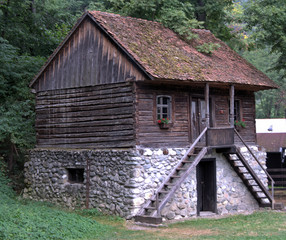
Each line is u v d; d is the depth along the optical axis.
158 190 16.53
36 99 21.20
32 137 22.22
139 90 17.42
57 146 20.11
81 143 19.12
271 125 32.75
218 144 18.47
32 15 28.56
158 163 17.41
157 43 19.19
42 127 20.86
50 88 20.55
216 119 20.69
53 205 19.34
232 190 20.53
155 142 17.72
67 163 19.19
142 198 16.77
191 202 18.67
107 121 18.16
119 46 17.53
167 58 18.16
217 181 19.86
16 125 21.92
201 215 19.05
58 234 12.86
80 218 15.59
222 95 21.14
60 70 20.16
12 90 23.58
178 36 21.27
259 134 33.38
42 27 29.72
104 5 32.38
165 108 18.47
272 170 29.84
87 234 13.86
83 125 19.09
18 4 26.78
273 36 25.70
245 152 21.38
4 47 23.03
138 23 20.19
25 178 21.06
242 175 20.80
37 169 20.53
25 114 22.28
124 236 13.91
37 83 21.20
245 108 22.38
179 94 18.92
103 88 18.36
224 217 18.62
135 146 17.06
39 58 25.38
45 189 20.05
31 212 15.05
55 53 20.11
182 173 17.78
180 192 18.23
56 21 31.81
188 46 20.75
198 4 28.30
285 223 16.52
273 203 20.75
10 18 26.78
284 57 26.45
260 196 21.92
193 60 19.28
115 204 17.14
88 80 18.91
